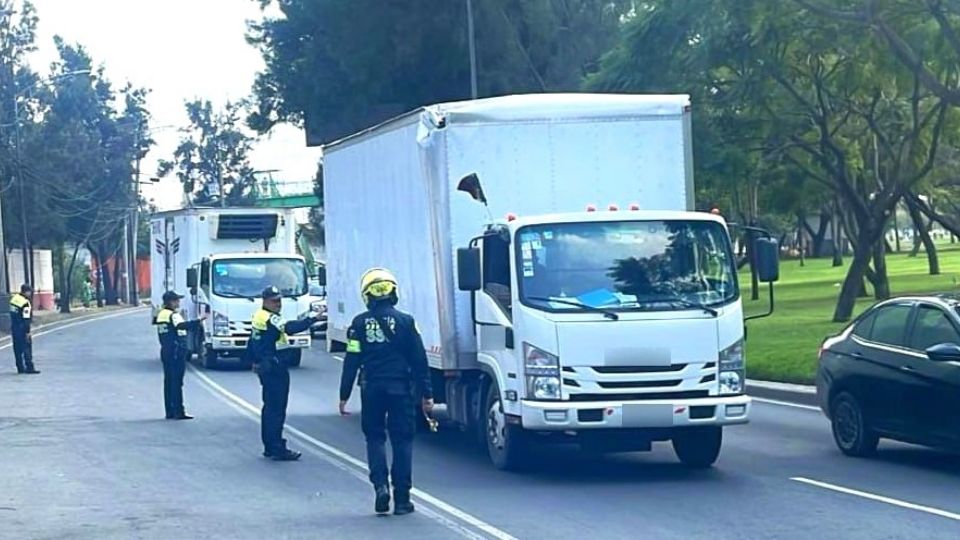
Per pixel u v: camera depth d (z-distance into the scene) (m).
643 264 13.70
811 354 25.75
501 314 14.02
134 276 94.88
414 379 12.23
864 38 26.78
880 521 11.42
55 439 18.58
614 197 14.99
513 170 14.92
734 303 13.70
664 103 15.07
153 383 28.53
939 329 14.27
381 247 17.80
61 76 72.31
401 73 45.06
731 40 27.66
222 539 11.16
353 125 46.97
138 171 88.56
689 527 11.25
